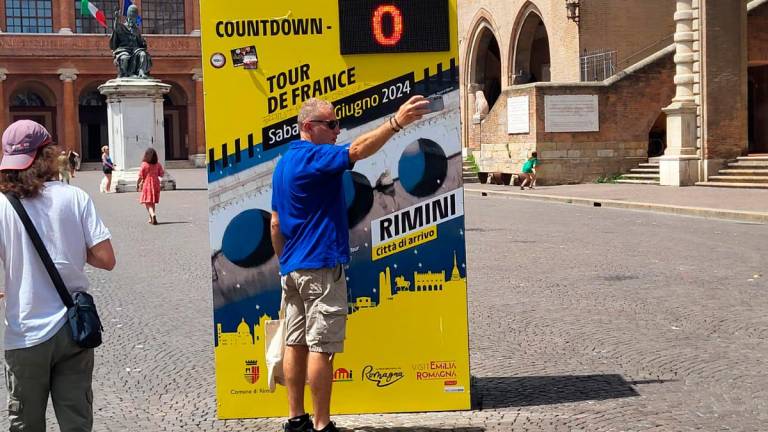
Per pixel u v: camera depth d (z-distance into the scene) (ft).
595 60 136.56
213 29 21.58
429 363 22.50
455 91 21.99
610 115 122.42
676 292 40.06
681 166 109.09
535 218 77.87
